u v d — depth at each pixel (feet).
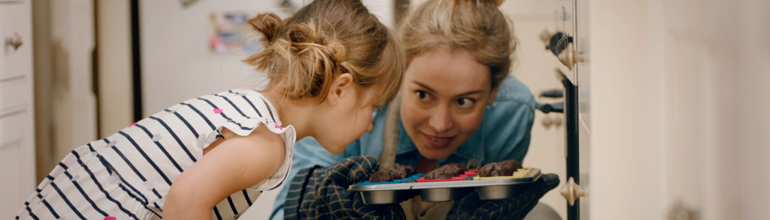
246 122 2.72
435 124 5.16
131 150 2.80
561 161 5.08
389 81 3.52
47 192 2.80
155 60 5.53
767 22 1.48
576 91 4.32
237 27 5.42
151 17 5.50
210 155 2.57
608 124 2.66
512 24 5.01
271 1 5.38
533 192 5.08
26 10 5.26
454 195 4.72
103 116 5.62
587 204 3.21
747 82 1.63
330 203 5.11
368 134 5.23
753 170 1.62
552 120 5.06
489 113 5.13
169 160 2.79
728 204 1.82
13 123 5.03
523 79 5.06
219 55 5.46
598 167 2.69
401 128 5.20
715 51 1.89
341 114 3.25
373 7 5.07
